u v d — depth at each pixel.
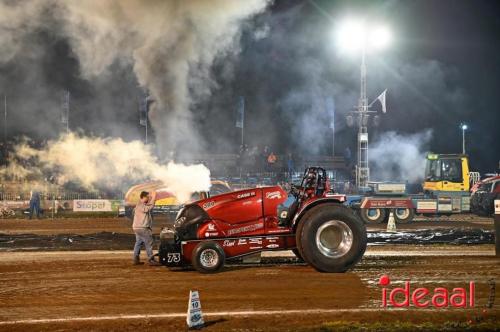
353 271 13.16
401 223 25.56
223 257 13.05
